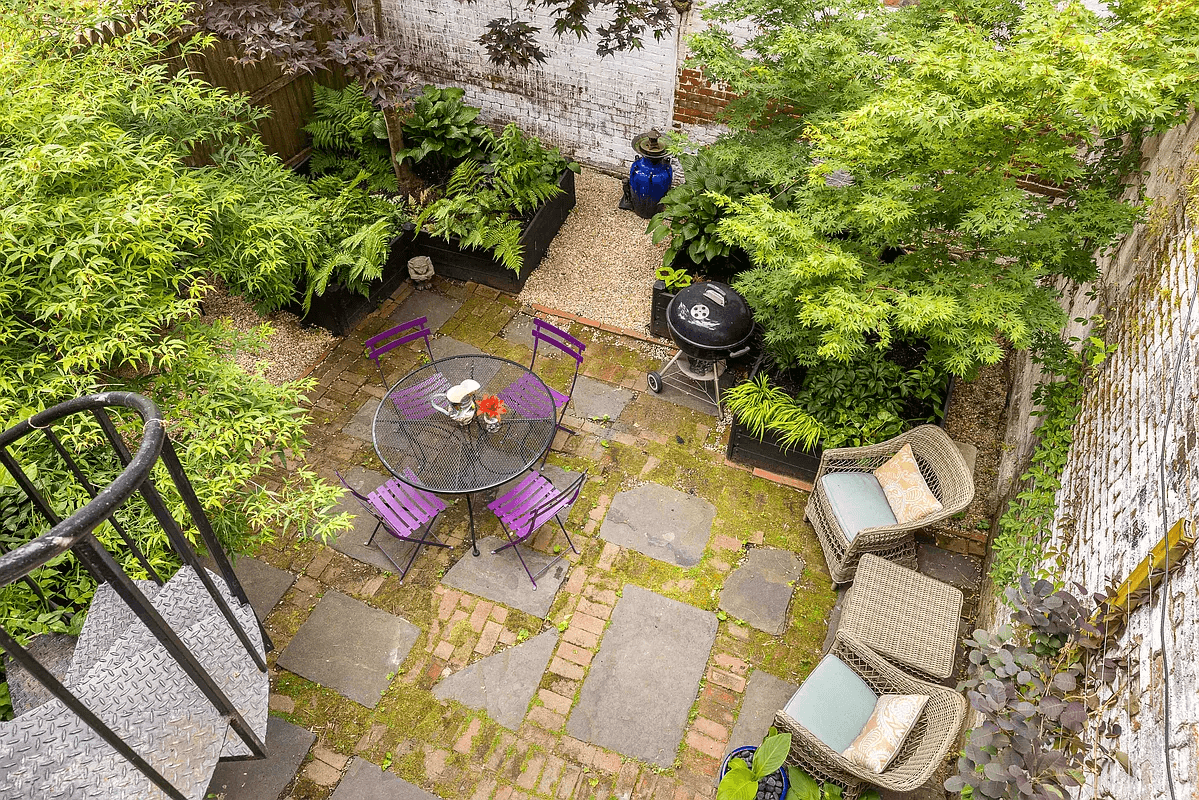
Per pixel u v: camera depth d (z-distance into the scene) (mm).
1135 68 3537
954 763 4363
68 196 3781
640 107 7781
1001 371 6512
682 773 4375
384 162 7594
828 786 4090
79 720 2338
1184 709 2336
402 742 4461
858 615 4477
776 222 4348
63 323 3744
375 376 6535
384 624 4969
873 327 4199
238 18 5695
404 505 5074
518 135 7461
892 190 4227
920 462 5164
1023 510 4590
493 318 7066
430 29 8102
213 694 2314
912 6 5105
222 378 4141
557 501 5094
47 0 4414
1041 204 4434
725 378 6441
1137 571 2830
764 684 4738
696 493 5723
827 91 5070
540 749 4453
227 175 5664
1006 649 3188
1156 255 3920
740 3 5152
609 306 7191
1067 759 2795
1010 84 3535
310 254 5789
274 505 4141
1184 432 2979
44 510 2611
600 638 4926
